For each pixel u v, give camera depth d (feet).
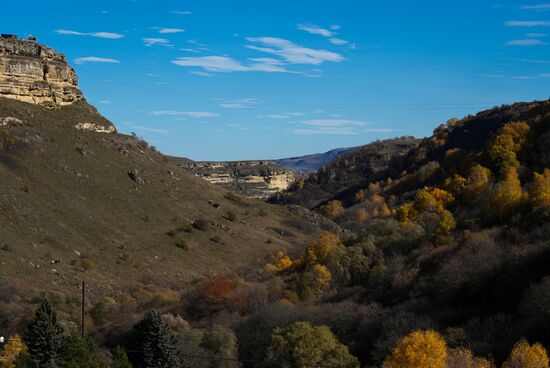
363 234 281.13
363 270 241.55
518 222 214.48
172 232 378.32
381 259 244.01
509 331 142.92
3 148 360.07
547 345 130.11
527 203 229.66
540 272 163.22
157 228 383.04
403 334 156.56
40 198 333.21
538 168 295.69
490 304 168.55
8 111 395.55
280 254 375.45
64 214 333.42
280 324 189.16
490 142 339.57
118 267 306.35
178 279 318.04
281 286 247.70
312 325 185.78
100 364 125.39
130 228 362.12
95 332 203.21
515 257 178.60
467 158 350.84
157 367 155.74
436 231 245.04
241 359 177.37
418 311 179.32
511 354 120.26
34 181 346.54
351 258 248.93
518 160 315.58
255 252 405.80
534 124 336.70
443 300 181.68
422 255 227.40
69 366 119.34
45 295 226.38
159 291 275.18
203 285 246.68
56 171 373.20
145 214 391.86
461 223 252.01
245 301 229.45
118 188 404.77
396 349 126.31
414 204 305.73
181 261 347.36
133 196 407.44
